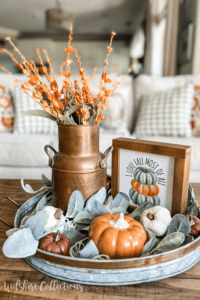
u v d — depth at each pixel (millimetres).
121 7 6688
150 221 588
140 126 1986
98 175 677
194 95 1959
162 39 3547
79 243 529
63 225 572
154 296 430
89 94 631
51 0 6254
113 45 9117
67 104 635
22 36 8930
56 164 664
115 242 500
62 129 648
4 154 1800
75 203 636
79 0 6234
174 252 471
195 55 2869
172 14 3059
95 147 682
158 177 688
